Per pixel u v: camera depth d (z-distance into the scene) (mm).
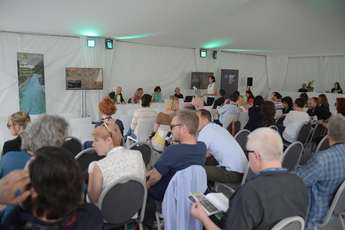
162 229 2387
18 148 2283
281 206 1284
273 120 4668
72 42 7480
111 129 1988
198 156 2094
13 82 6793
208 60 10266
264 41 8945
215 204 1594
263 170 1391
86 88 7434
